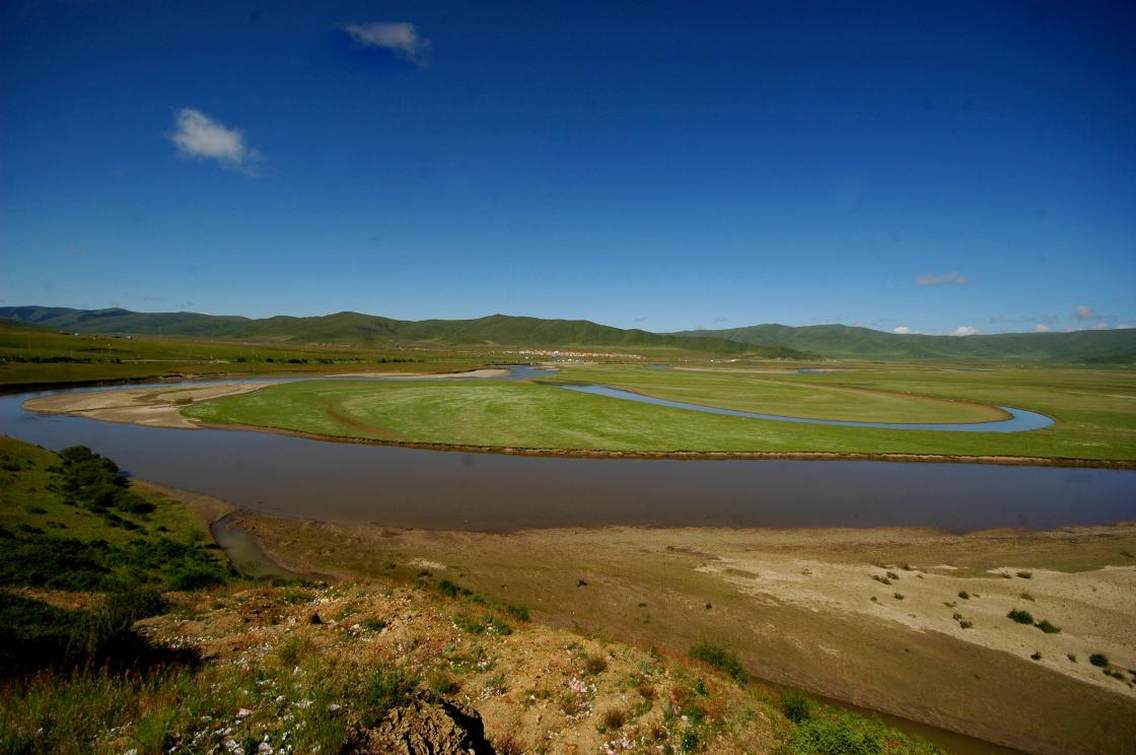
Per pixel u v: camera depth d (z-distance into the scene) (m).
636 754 11.37
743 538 31.16
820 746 12.86
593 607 22.22
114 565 21.92
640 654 16.39
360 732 8.98
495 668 14.28
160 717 8.81
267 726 8.95
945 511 36.81
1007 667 18.98
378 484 39.75
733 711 13.77
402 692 10.58
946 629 21.22
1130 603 23.59
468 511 34.59
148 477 39.78
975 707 17.06
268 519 31.81
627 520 33.78
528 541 29.84
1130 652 20.02
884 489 41.62
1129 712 17.00
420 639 15.57
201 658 12.99
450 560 26.75
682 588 24.20
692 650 18.31
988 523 34.59
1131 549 30.27
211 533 29.25
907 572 26.56
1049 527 34.03
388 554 27.28
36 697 9.27
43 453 39.09
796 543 30.47
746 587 24.45
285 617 16.81
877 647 19.94
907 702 17.19
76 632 12.14
